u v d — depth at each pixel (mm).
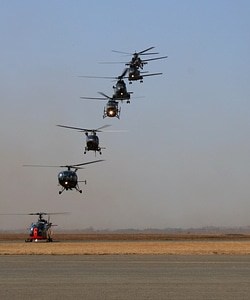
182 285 60406
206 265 84688
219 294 53406
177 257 102125
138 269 78500
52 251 120375
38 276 69625
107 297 51500
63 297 51531
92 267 81812
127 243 160250
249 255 107125
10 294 53469
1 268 80875
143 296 52125
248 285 60344
